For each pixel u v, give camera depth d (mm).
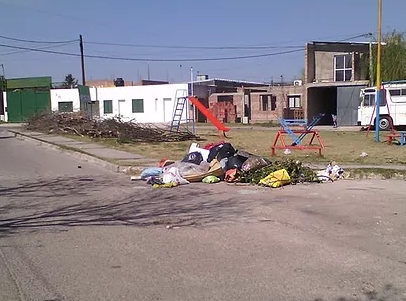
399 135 22984
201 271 5750
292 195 10758
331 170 13219
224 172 12969
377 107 24391
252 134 32812
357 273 5621
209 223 8203
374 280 5391
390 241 6953
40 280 5551
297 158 17219
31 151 22797
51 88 64938
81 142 26031
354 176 13320
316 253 6398
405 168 13859
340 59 44594
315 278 5465
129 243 7020
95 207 9688
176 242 7031
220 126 30172
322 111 47062
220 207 9523
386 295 4965
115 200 10422
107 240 7207
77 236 7461
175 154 19547
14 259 6355
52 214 9062
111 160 17359
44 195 11094
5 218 8758
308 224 8031
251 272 5691
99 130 29844
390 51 43375
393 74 43062
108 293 5117
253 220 8375
